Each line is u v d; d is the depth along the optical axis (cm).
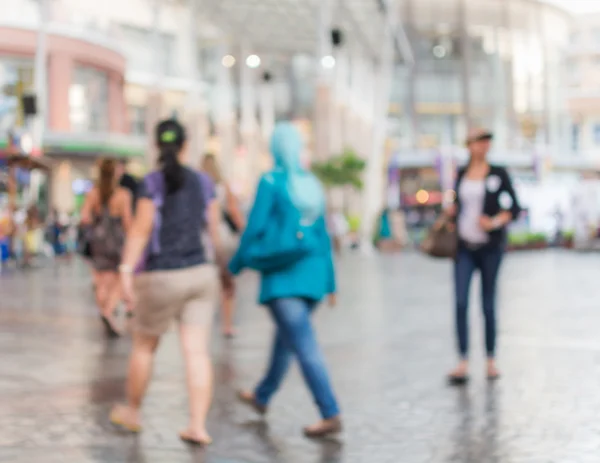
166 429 555
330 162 4700
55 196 4103
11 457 482
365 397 657
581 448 499
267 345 942
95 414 598
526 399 645
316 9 4794
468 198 749
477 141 749
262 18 5112
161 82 4788
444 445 509
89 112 4544
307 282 559
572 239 3988
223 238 998
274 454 492
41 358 852
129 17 5819
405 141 7644
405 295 1593
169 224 531
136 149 4412
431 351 895
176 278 530
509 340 969
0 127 3553
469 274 744
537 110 8138
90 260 1045
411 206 4656
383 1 4347
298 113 7500
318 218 572
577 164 5691
